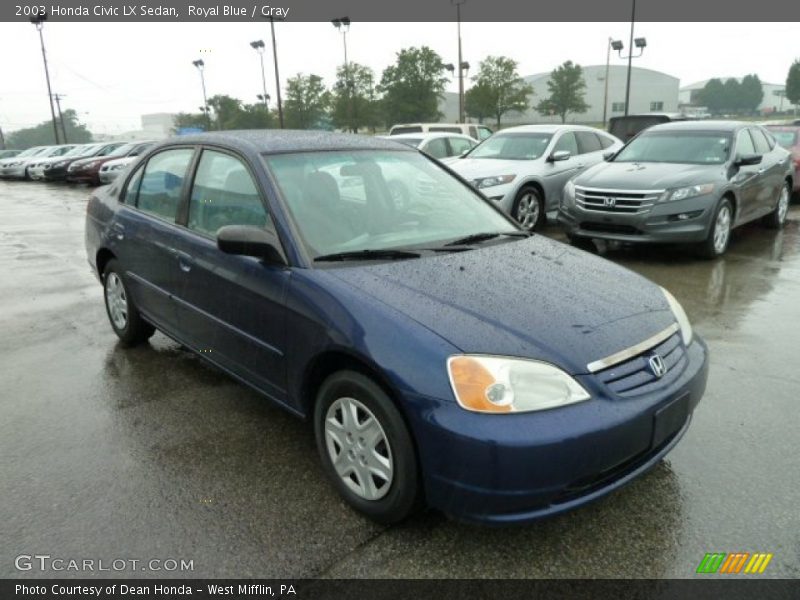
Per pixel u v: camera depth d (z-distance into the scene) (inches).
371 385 99.7
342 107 1646.2
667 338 107.8
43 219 516.7
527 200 372.5
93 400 154.4
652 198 279.6
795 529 103.1
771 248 320.2
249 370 128.6
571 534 102.9
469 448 88.1
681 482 116.4
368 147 150.5
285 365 116.8
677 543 100.4
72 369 174.6
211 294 134.9
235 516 108.2
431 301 103.1
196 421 142.9
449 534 103.0
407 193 145.0
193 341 148.2
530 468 87.5
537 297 108.0
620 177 294.7
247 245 114.1
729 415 140.9
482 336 95.2
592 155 421.4
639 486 115.4
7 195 779.4
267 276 118.0
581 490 93.7
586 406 91.8
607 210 290.7
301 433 136.9
